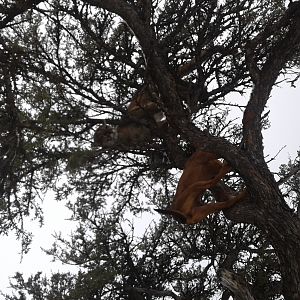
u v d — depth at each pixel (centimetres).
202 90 864
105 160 924
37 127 773
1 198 928
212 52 823
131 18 770
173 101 722
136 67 822
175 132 798
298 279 593
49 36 841
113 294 1125
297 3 756
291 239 603
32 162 873
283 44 740
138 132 829
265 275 919
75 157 756
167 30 874
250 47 768
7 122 784
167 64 785
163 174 1033
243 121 704
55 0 833
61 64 823
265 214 624
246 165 644
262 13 892
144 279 1173
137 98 819
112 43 886
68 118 782
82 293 1087
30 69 775
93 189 1055
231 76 890
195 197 679
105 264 1156
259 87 724
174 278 1173
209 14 820
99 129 820
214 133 995
